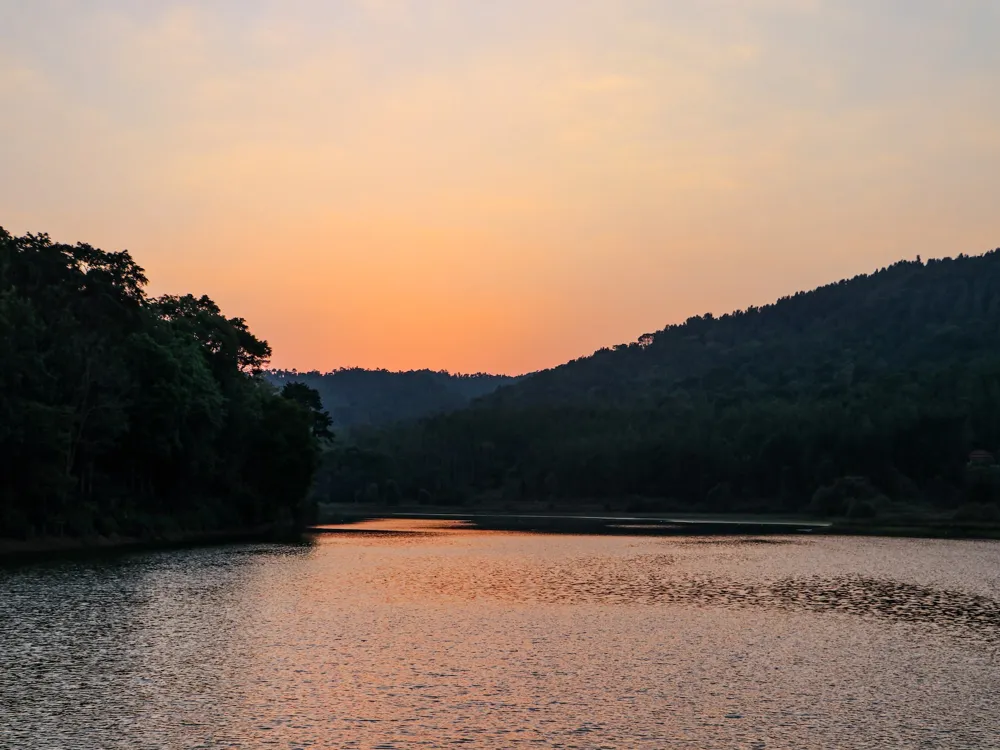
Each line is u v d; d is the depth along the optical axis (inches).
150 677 1331.2
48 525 3427.7
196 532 4306.1
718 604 2112.5
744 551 3826.3
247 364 5408.5
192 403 3978.8
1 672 1353.3
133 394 3742.6
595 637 1674.5
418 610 1974.7
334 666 1414.9
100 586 2297.0
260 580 2479.1
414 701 1219.9
